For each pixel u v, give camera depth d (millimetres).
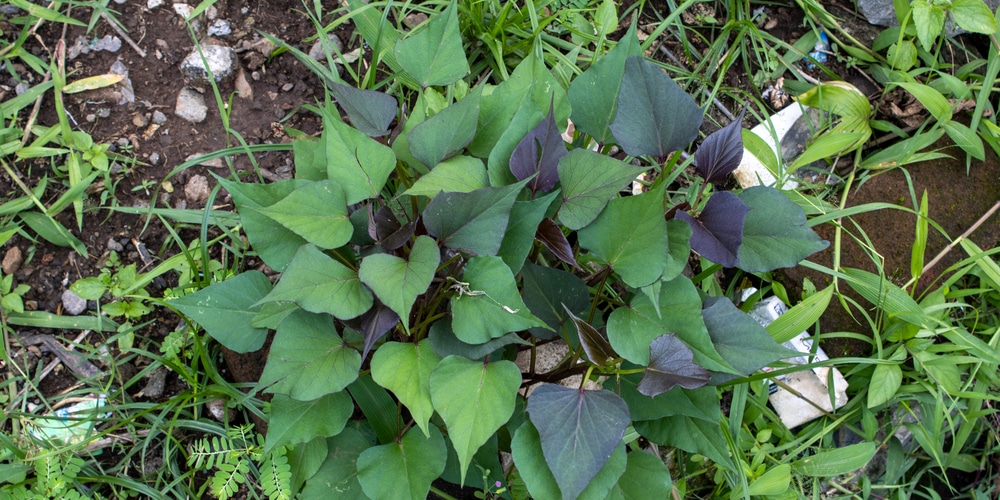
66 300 1135
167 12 1221
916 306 1165
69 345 1131
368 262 912
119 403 1126
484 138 1052
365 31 1210
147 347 1141
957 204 1259
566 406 942
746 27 1299
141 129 1188
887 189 1261
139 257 1161
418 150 994
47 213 1134
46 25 1199
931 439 1193
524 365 1146
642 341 966
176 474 1104
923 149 1280
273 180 1191
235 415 1134
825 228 1239
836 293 1218
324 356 951
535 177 1004
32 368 1125
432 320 1004
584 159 968
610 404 948
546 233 987
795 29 1343
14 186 1149
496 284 922
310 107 1192
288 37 1249
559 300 1017
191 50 1212
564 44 1259
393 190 1144
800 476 1186
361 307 928
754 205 1010
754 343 978
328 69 1239
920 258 1192
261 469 1021
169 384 1146
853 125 1261
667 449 1182
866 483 1202
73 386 1127
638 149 1016
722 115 1304
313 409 980
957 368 1174
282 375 935
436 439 988
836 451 1146
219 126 1206
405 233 967
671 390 1015
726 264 978
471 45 1260
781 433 1192
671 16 1238
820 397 1203
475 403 926
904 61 1291
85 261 1150
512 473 1100
